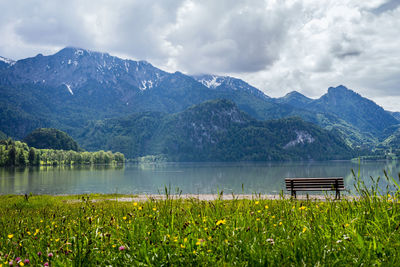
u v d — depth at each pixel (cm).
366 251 293
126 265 319
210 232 371
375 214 375
